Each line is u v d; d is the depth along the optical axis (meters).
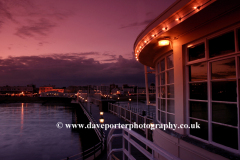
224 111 3.31
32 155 22.50
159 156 5.41
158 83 6.76
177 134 4.43
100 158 11.48
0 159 21.31
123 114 22.36
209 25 3.54
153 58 7.16
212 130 3.57
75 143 27.36
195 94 4.10
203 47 3.90
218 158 3.24
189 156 4.04
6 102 127.44
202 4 2.85
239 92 3.04
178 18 3.41
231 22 3.10
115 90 134.12
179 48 4.44
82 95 77.56
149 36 4.67
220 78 3.46
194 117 4.10
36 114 65.69
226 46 3.33
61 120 52.31
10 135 33.09
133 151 9.46
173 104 5.01
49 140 29.31
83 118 41.72
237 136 3.04
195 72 4.13
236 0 2.63
